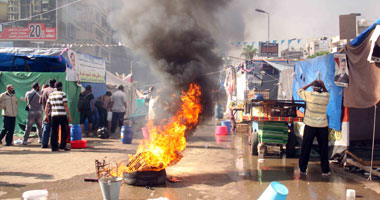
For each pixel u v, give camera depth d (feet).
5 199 14.53
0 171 19.84
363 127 29.50
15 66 47.57
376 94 19.57
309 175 19.71
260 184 17.46
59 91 28.07
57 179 18.02
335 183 17.83
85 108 38.09
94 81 46.06
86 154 25.88
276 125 24.89
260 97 36.73
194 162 23.26
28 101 31.14
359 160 20.68
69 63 37.65
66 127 28.17
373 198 15.08
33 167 20.95
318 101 19.69
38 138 32.45
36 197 12.86
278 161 24.00
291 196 15.37
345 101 21.31
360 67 20.44
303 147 20.07
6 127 30.17
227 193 15.75
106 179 14.30
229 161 23.76
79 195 15.20
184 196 15.21
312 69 27.91
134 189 16.29
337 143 22.43
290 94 41.22
